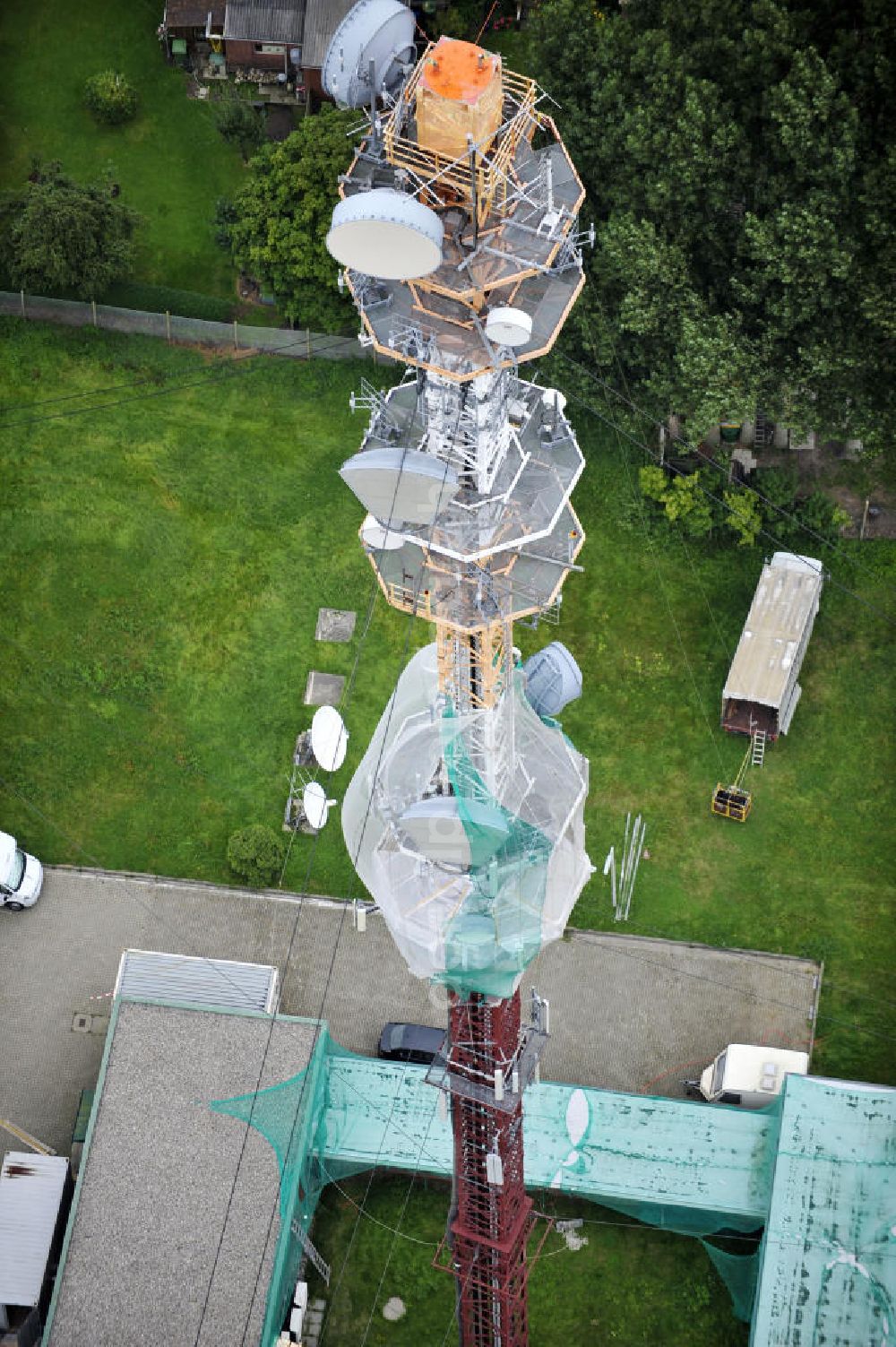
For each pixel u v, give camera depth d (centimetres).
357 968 9750
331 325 10606
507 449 7269
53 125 11456
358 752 10119
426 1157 9000
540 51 10081
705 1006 9681
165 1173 8675
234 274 11125
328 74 6575
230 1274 8512
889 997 9694
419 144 6316
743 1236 9181
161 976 9275
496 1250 8212
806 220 9444
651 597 10419
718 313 10100
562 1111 9069
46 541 10512
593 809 10019
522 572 7250
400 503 6800
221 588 10444
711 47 9819
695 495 10319
